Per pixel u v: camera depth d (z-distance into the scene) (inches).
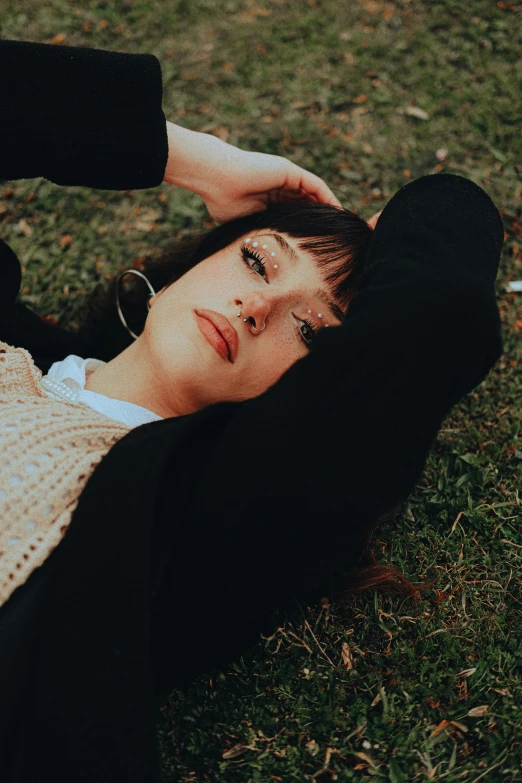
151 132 66.2
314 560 55.7
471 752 62.7
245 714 64.2
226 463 51.9
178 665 59.0
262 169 74.5
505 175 108.3
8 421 57.3
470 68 118.9
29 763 51.4
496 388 88.4
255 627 63.6
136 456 53.5
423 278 53.3
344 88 118.0
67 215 105.0
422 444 53.5
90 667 49.8
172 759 62.4
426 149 111.2
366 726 63.5
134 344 71.6
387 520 77.0
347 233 70.2
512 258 99.9
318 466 51.4
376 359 51.3
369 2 126.3
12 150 64.3
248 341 67.3
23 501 54.4
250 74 120.2
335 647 69.2
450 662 67.5
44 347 79.1
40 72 63.3
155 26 125.2
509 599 72.0
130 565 50.1
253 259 70.1
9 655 51.2
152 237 103.8
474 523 76.5
